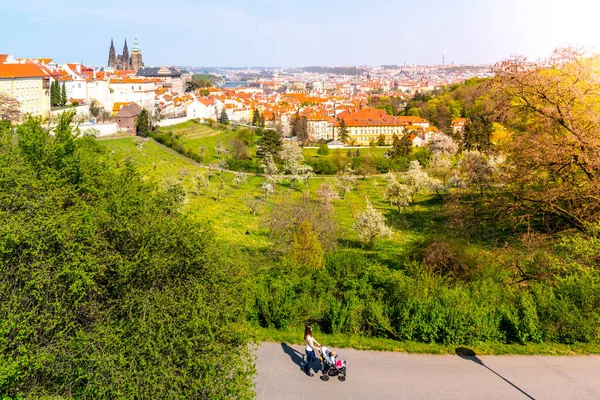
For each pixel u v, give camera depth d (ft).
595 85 92.84
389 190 240.12
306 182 317.63
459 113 596.29
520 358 62.90
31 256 49.90
